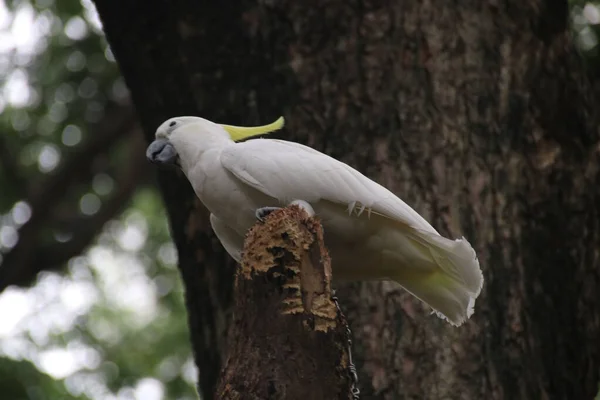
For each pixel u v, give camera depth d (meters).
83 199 20.81
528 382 9.98
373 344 9.88
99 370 20.72
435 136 10.48
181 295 22.55
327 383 6.73
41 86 19.55
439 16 10.87
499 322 10.06
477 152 10.53
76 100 19.69
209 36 11.08
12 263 18.81
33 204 19.09
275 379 6.70
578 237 10.72
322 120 10.62
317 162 8.23
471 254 7.98
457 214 10.24
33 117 19.77
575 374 10.44
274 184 8.18
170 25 11.23
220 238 9.07
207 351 10.88
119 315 22.45
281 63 10.84
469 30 10.89
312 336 6.80
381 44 10.75
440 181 10.33
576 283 10.64
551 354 10.24
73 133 19.95
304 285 6.96
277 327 6.81
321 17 10.88
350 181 8.09
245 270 7.02
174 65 11.23
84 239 19.48
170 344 21.77
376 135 10.50
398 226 8.13
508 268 10.23
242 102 10.89
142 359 21.42
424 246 8.18
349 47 10.77
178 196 11.27
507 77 10.86
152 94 11.42
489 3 11.03
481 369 9.83
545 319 10.28
